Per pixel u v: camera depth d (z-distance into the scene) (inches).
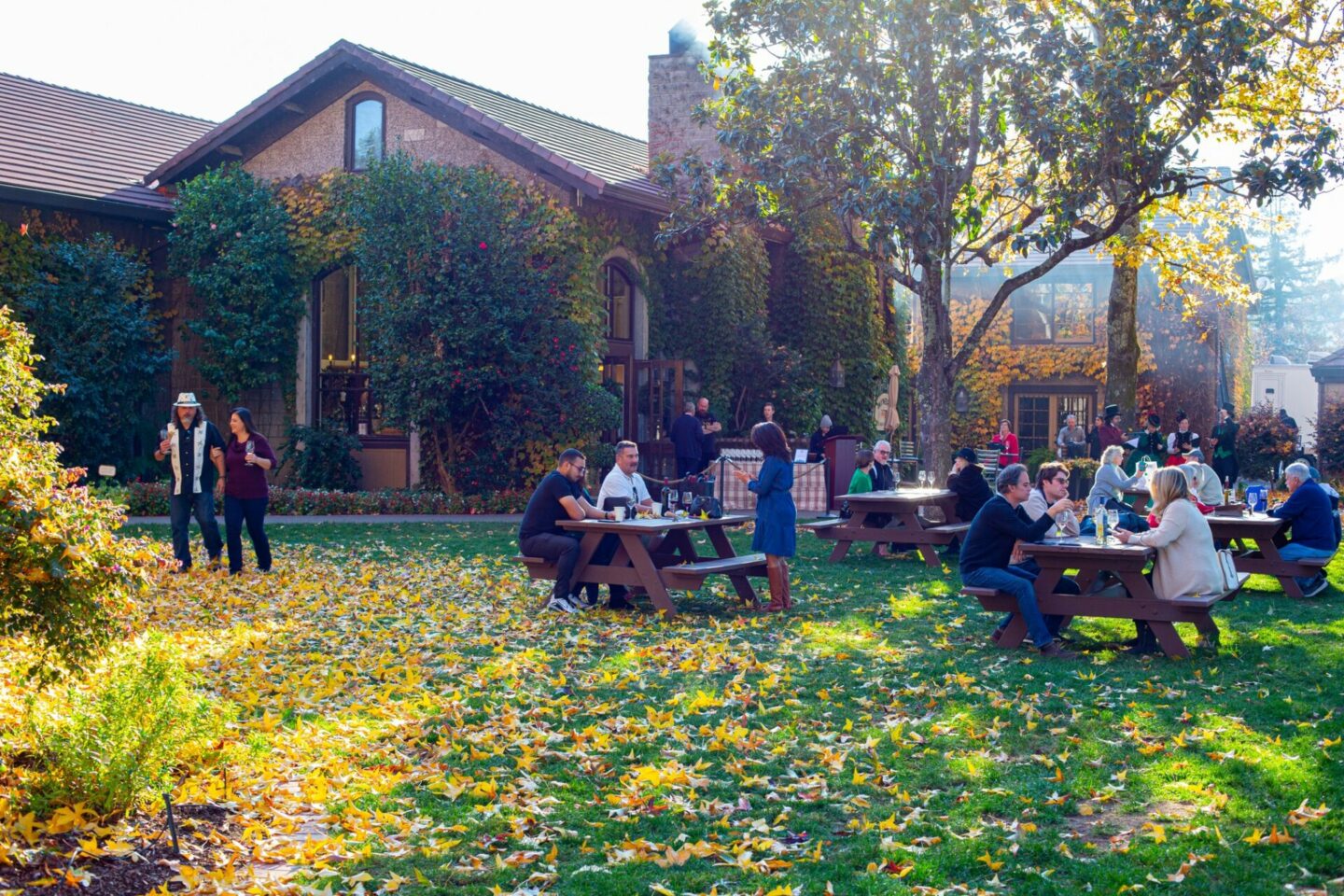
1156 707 262.7
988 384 1393.9
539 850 184.2
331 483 804.0
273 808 198.8
